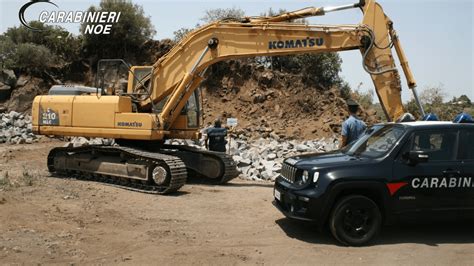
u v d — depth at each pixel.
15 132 23.33
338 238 6.77
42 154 17.95
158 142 12.71
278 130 25.84
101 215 8.11
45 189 9.88
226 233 7.41
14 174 12.80
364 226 6.81
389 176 6.81
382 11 10.67
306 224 7.44
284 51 11.51
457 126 7.22
